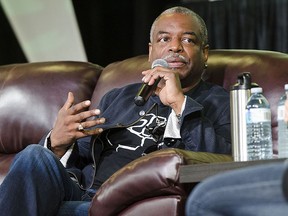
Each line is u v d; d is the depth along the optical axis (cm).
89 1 964
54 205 434
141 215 389
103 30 973
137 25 978
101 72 620
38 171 427
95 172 500
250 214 250
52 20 953
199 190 258
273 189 244
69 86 609
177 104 480
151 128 504
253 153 394
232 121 405
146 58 593
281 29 912
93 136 506
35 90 614
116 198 394
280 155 387
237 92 404
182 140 479
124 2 980
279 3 913
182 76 527
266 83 523
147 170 385
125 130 513
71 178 491
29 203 418
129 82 579
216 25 945
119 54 982
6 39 948
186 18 539
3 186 417
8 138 615
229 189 250
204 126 479
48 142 505
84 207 438
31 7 949
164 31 538
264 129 394
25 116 610
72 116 490
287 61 535
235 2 935
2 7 946
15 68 638
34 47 951
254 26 927
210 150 473
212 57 566
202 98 522
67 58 958
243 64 546
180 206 381
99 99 589
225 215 257
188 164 380
